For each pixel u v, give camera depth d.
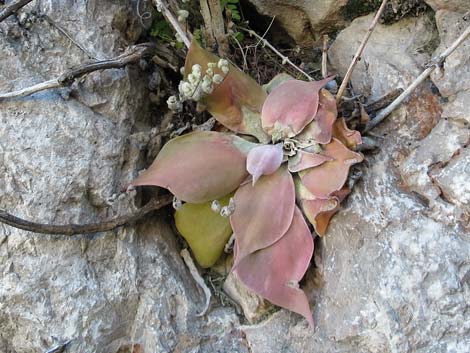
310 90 0.34
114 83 0.35
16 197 0.33
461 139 0.33
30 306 0.32
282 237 0.33
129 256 0.35
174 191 0.33
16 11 0.34
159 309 0.34
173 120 0.39
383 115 0.35
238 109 0.36
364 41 0.33
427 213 0.32
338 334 0.32
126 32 0.39
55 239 0.33
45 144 0.33
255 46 0.40
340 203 0.34
